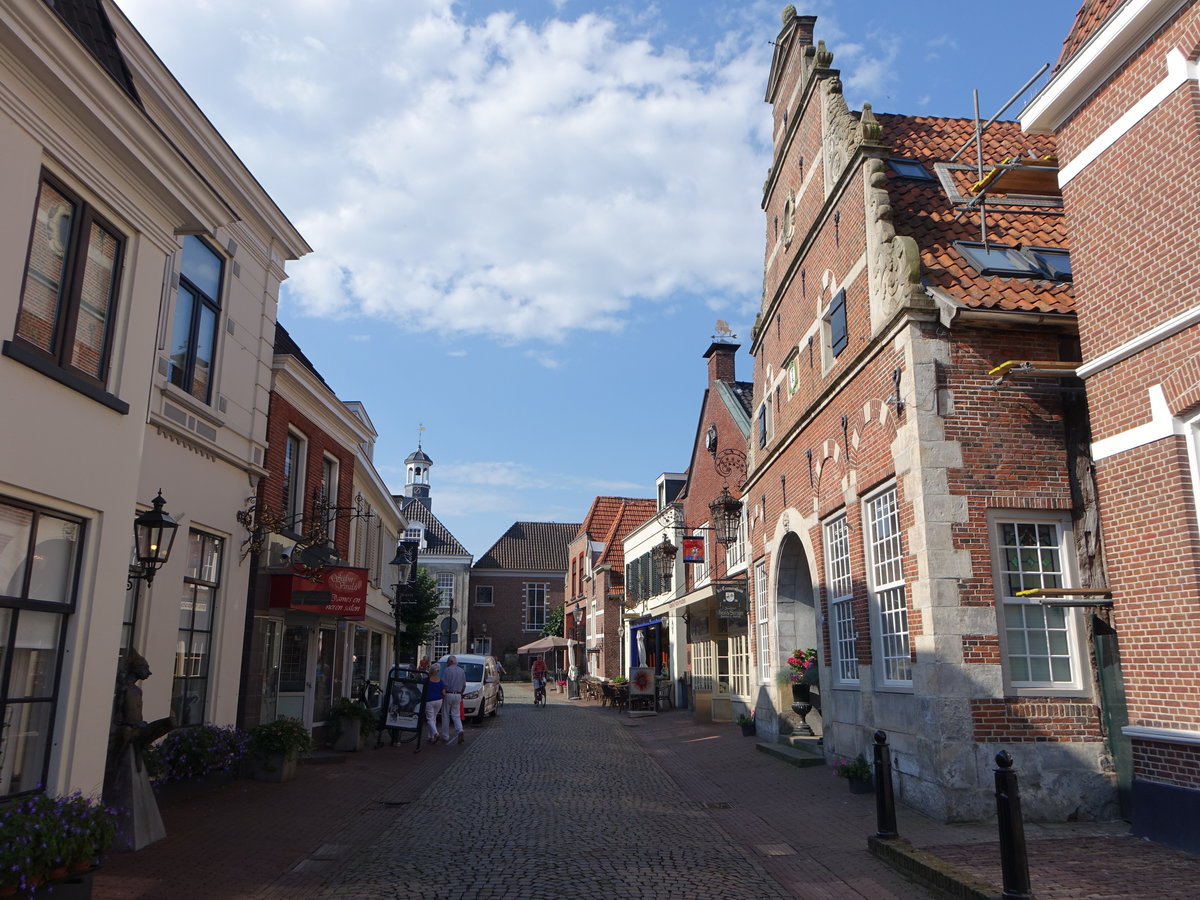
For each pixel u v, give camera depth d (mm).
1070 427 9602
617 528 39375
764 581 17188
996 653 9055
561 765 14500
